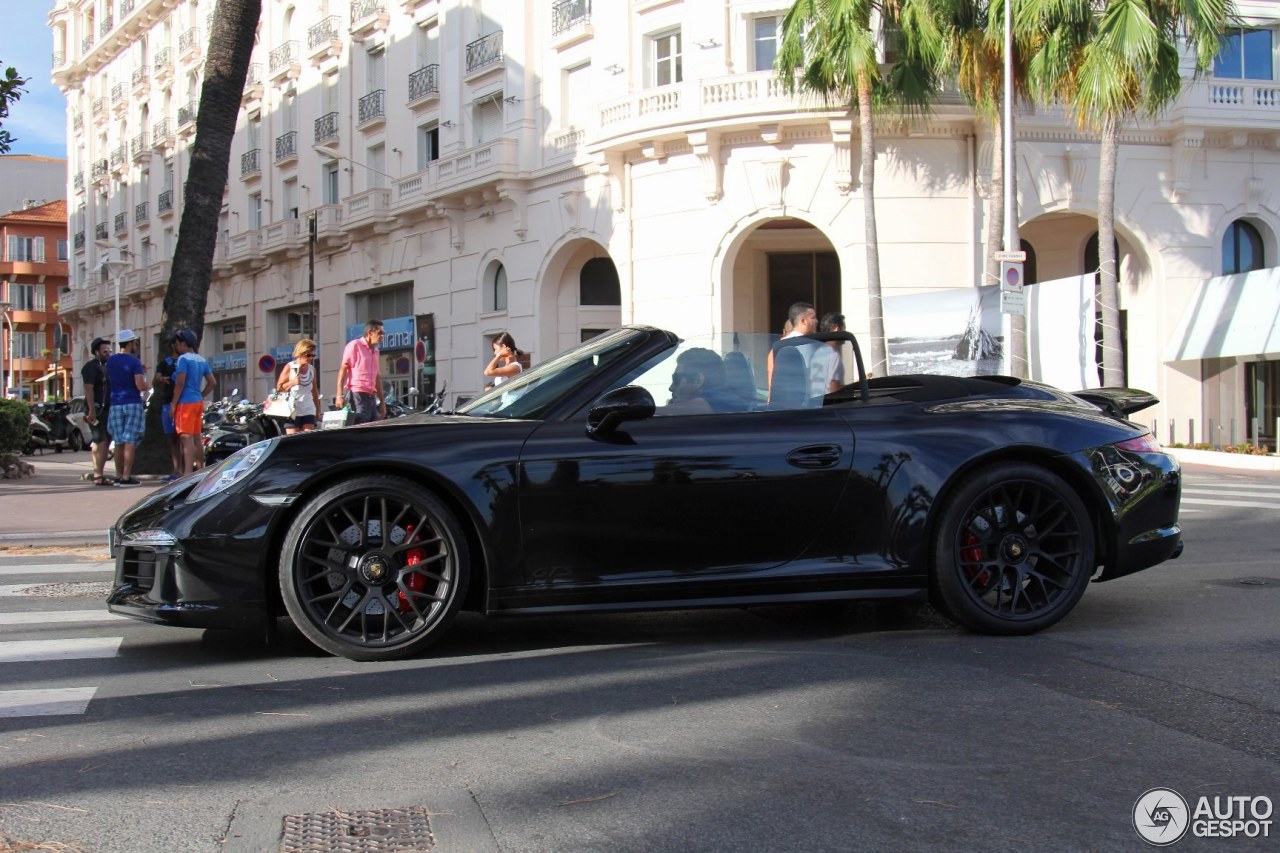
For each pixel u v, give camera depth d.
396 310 32.31
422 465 4.40
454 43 28.53
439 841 2.68
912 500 4.74
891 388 5.37
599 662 4.46
